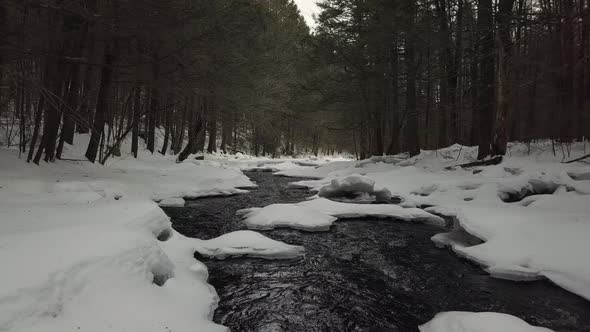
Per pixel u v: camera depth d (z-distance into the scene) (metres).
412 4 15.54
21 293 2.84
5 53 7.05
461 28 12.07
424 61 17.62
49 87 9.63
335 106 25.66
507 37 10.24
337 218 10.12
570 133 14.98
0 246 3.58
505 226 6.94
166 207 11.20
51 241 3.94
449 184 12.14
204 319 3.98
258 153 42.44
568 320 4.38
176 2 9.17
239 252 6.84
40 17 7.96
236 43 13.30
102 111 13.96
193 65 12.16
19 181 8.03
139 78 11.91
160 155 22.70
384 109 22.56
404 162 18.06
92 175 11.61
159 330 3.26
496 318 4.05
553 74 13.42
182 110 22.16
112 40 10.66
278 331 4.27
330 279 5.89
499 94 13.42
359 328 4.38
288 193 15.09
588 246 5.40
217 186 15.02
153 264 4.45
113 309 3.28
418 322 4.54
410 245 7.75
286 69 27.75
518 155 14.16
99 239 4.24
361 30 19.41
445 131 22.25
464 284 5.61
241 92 15.72
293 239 8.18
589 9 5.37
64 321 2.89
